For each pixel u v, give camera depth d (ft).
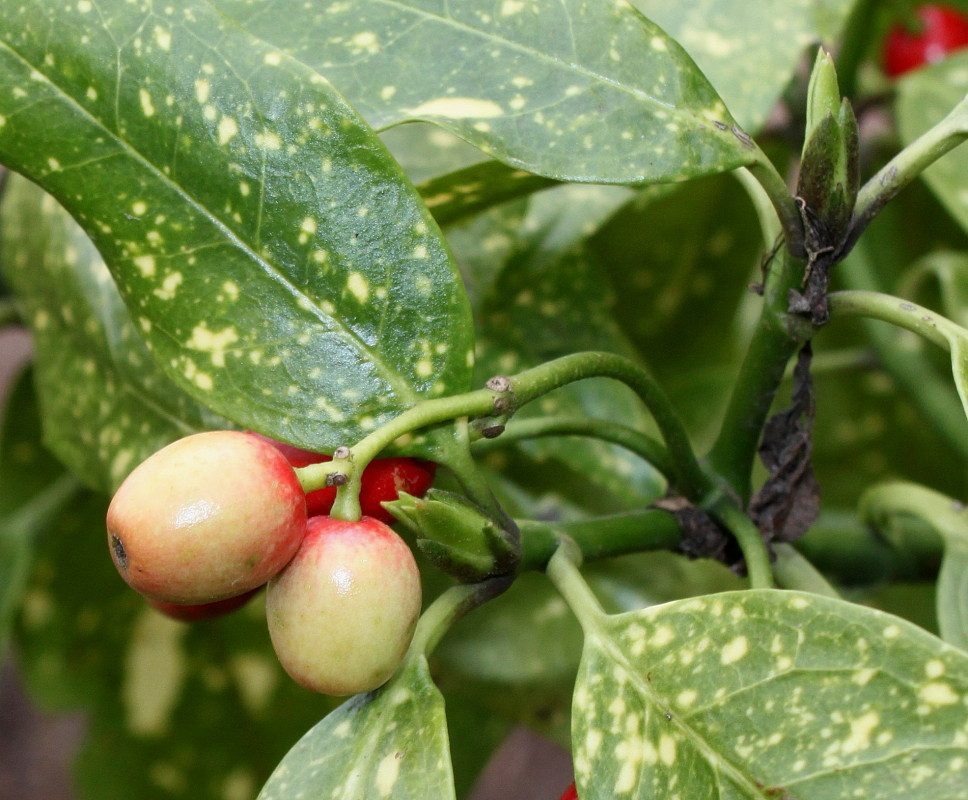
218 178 0.61
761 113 0.80
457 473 0.60
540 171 0.62
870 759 0.57
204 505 0.55
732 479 0.71
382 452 0.60
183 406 0.76
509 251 0.87
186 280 0.61
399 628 0.57
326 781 0.59
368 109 0.64
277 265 0.61
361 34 0.66
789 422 0.70
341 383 0.61
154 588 0.56
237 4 0.67
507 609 1.00
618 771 0.58
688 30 0.82
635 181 0.62
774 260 0.67
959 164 0.81
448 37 0.65
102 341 0.78
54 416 0.80
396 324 0.61
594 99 0.63
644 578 1.03
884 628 0.58
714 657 0.59
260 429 0.60
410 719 0.60
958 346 0.61
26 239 0.83
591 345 0.89
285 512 0.56
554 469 1.01
